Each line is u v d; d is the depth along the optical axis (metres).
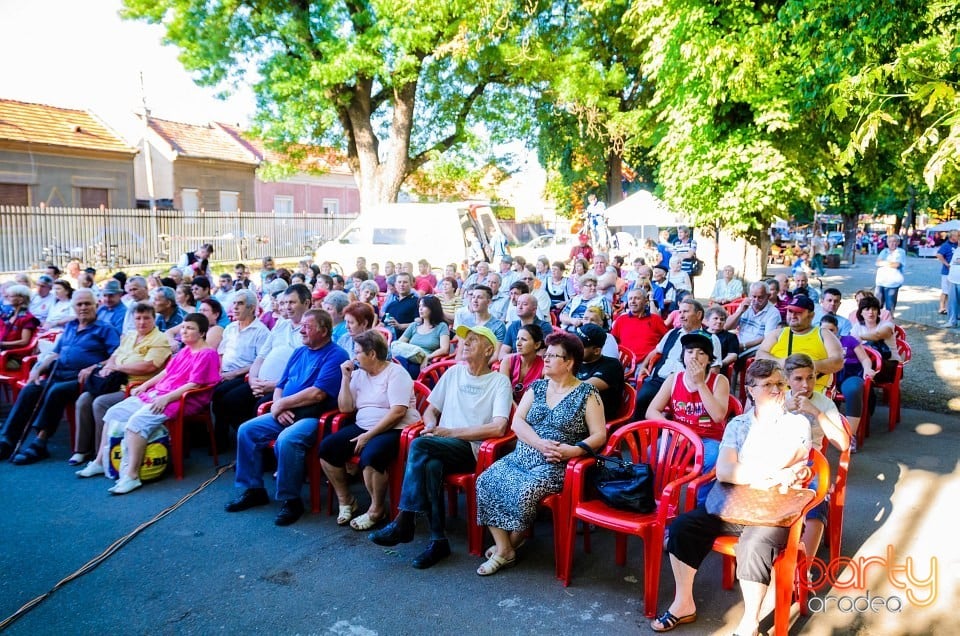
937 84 5.86
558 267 11.43
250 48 18.94
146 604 4.09
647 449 4.69
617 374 5.45
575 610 4.00
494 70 20.42
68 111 25.58
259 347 7.12
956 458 6.29
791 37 10.77
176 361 6.36
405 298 9.53
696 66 11.66
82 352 6.75
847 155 6.91
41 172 22.75
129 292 8.20
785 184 11.63
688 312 6.21
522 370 5.94
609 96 22.77
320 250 17.55
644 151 27.44
